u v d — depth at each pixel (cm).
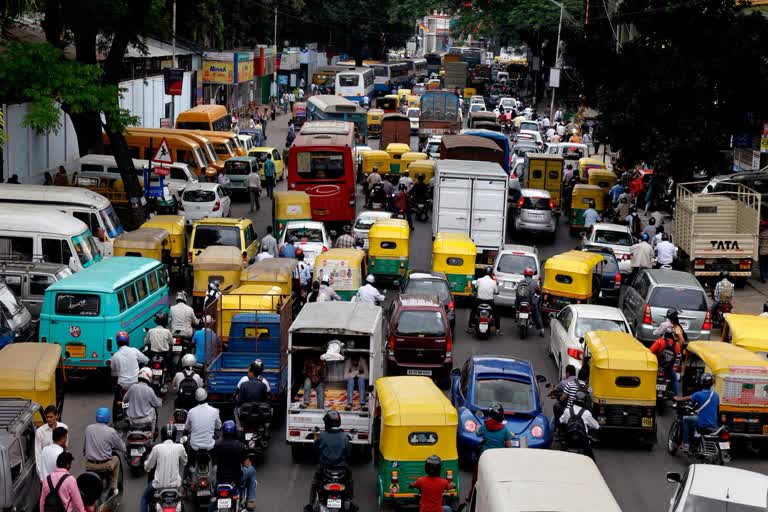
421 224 5000
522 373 2030
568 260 3203
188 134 5488
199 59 8875
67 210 3338
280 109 11631
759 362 2116
